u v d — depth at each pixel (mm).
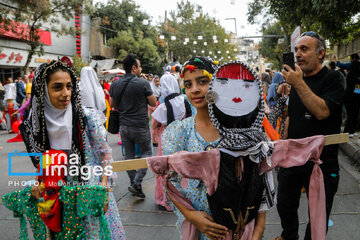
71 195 1747
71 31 18422
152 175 4941
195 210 1531
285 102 2500
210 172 1449
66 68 1799
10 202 1833
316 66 2244
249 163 1452
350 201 3650
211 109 1464
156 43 31109
